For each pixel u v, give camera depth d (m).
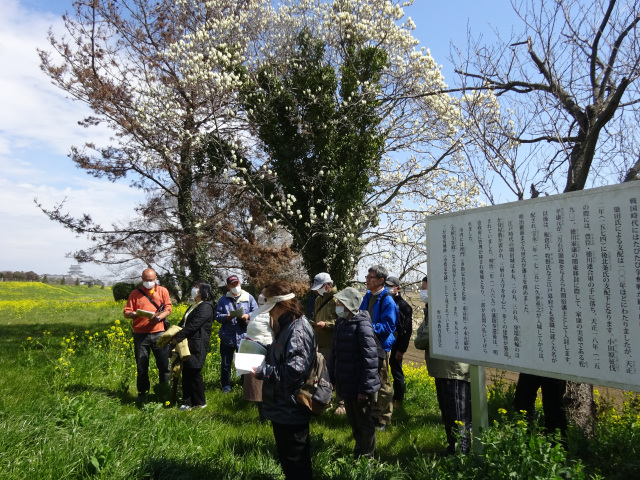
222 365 7.67
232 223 16.52
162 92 13.15
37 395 6.07
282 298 3.68
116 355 8.93
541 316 3.70
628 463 4.35
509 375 10.38
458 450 4.12
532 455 3.50
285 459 3.61
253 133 14.25
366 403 4.79
